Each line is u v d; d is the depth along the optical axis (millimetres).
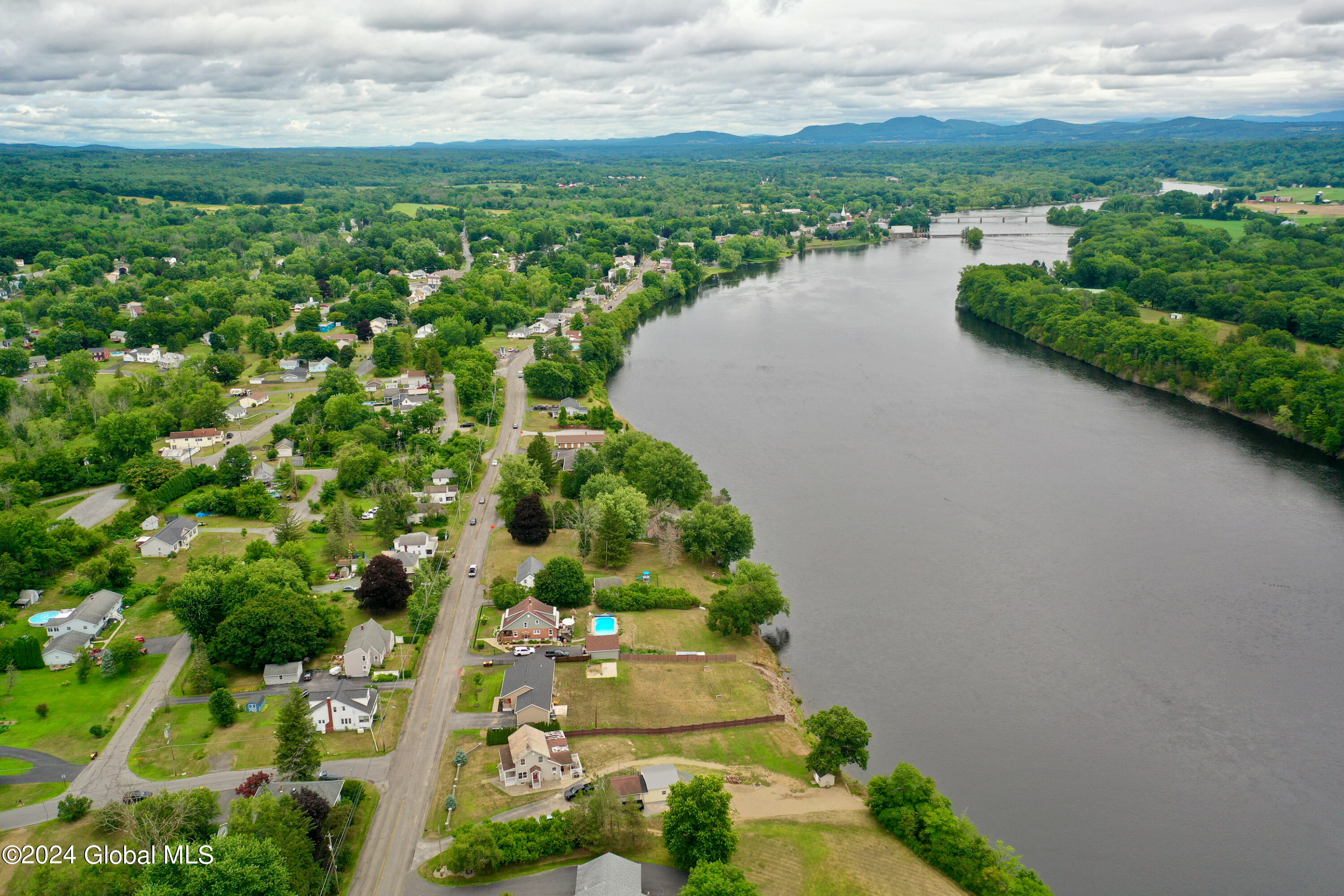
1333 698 144125
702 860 97875
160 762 118438
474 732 126562
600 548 178125
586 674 141125
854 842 108312
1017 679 149250
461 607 161125
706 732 130000
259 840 91562
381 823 108688
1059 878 109500
